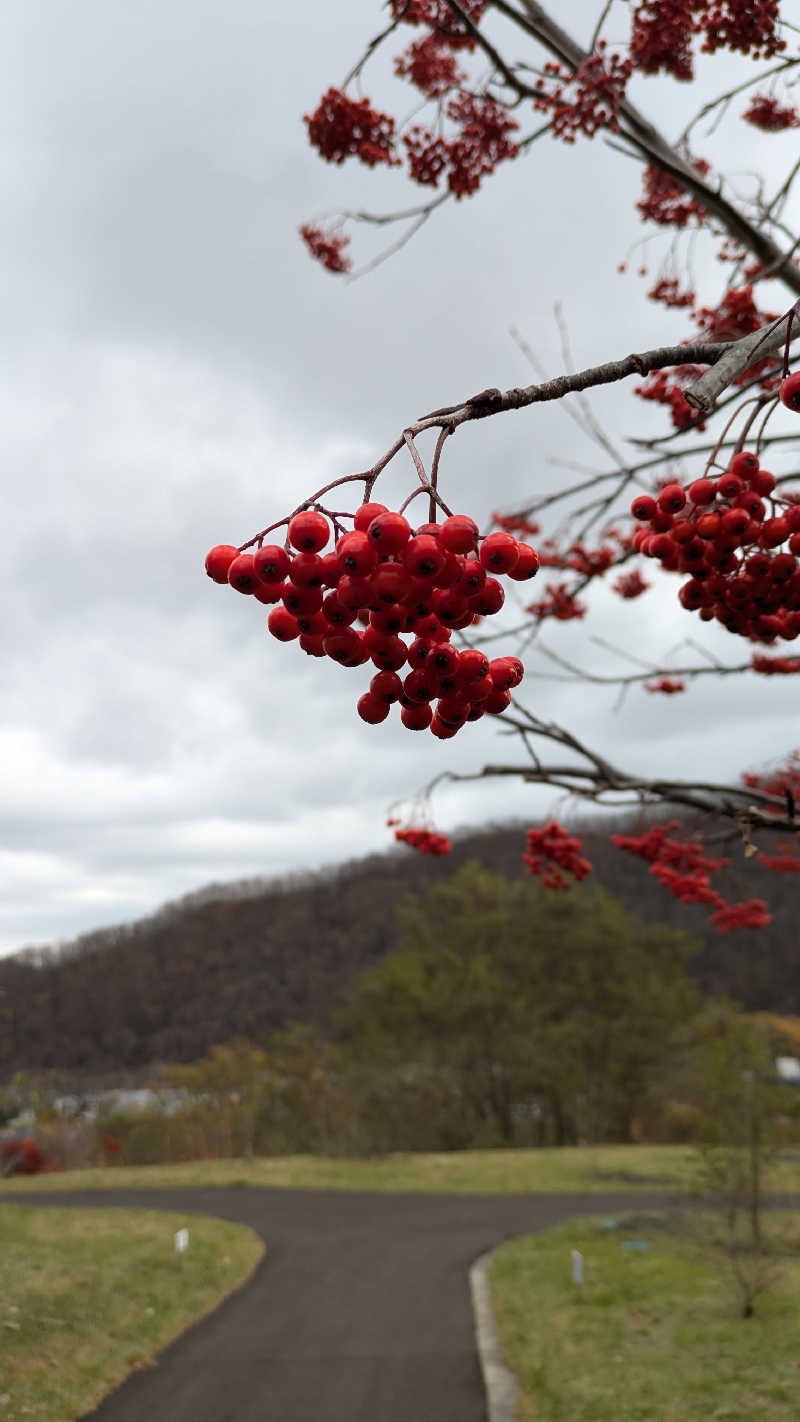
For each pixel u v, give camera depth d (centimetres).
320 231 634
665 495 204
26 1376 884
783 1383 800
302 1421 827
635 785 460
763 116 541
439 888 4856
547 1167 2764
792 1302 1068
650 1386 830
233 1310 1236
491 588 141
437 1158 3177
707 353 187
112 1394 903
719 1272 1158
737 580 212
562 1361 931
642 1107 4462
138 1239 1599
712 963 6134
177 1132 4256
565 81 519
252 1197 2316
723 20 444
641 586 714
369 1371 965
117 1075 6325
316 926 8244
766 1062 1255
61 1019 7400
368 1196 2319
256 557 138
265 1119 4244
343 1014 4475
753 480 198
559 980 4519
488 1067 4503
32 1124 4100
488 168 559
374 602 135
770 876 6297
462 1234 1753
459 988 4456
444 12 538
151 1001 7469
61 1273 1284
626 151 490
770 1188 1255
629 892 6519
